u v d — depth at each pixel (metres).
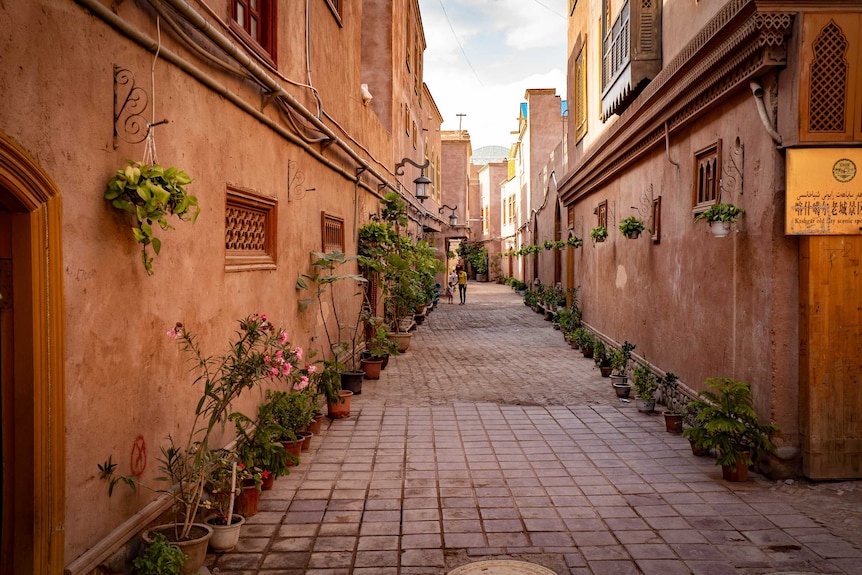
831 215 5.18
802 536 4.43
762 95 5.49
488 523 4.71
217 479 4.40
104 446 3.47
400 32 17.58
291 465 6.00
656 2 8.34
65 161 3.09
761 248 5.57
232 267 5.26
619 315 11.02
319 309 8.28
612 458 6.24
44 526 2.99
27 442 2.95
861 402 5.30
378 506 5.04
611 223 11.69
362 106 11.08
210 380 4.85
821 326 5.28
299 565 4.05
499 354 13.28
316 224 8.02
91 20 3.28
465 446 6.68
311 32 7.57
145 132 3.81
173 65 4.18
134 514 3.78
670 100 7.34
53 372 3.01
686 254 7.49
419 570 3.99
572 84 15.68
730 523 4.66
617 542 4.37
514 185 38.75
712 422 5.51
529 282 29.84
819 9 5.02
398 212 12.96
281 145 6.55
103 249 3.42
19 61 2.77
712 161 6.78
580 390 9.48
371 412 8.16
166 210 3.64
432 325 19.19
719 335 6.53
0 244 2.91
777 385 5.41
